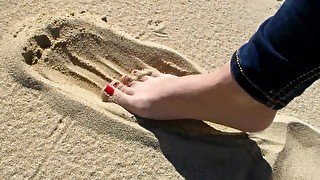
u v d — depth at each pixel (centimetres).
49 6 53
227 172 44
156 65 51
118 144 44
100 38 50
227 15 60
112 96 46
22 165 41
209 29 57
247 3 62
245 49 39
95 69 49
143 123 45
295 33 36
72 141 43
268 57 37
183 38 55
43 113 44
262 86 39
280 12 37
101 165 43
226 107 43
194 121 47
